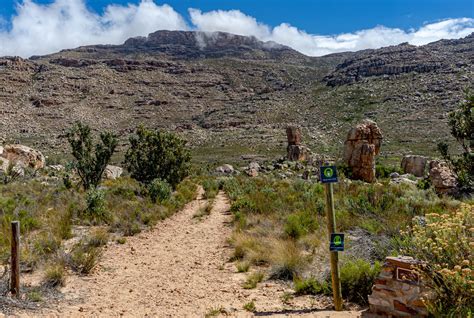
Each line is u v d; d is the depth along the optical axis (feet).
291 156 172.86
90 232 43.68
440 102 502.38
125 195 67.36
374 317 19.70
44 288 25.46
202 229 50.47
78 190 72.90
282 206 55.98
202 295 26.04
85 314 22.53
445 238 18.07
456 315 16.39
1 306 21.89
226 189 96.94
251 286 27.25
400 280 19.02
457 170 61.72
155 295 26.17
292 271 28.94
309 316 20.94
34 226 42.01
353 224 38.27
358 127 100.32
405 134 414.41
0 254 31.27
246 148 460.14
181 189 88.38
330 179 21.54
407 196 56.59
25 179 91.25
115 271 31.63
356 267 24.13
